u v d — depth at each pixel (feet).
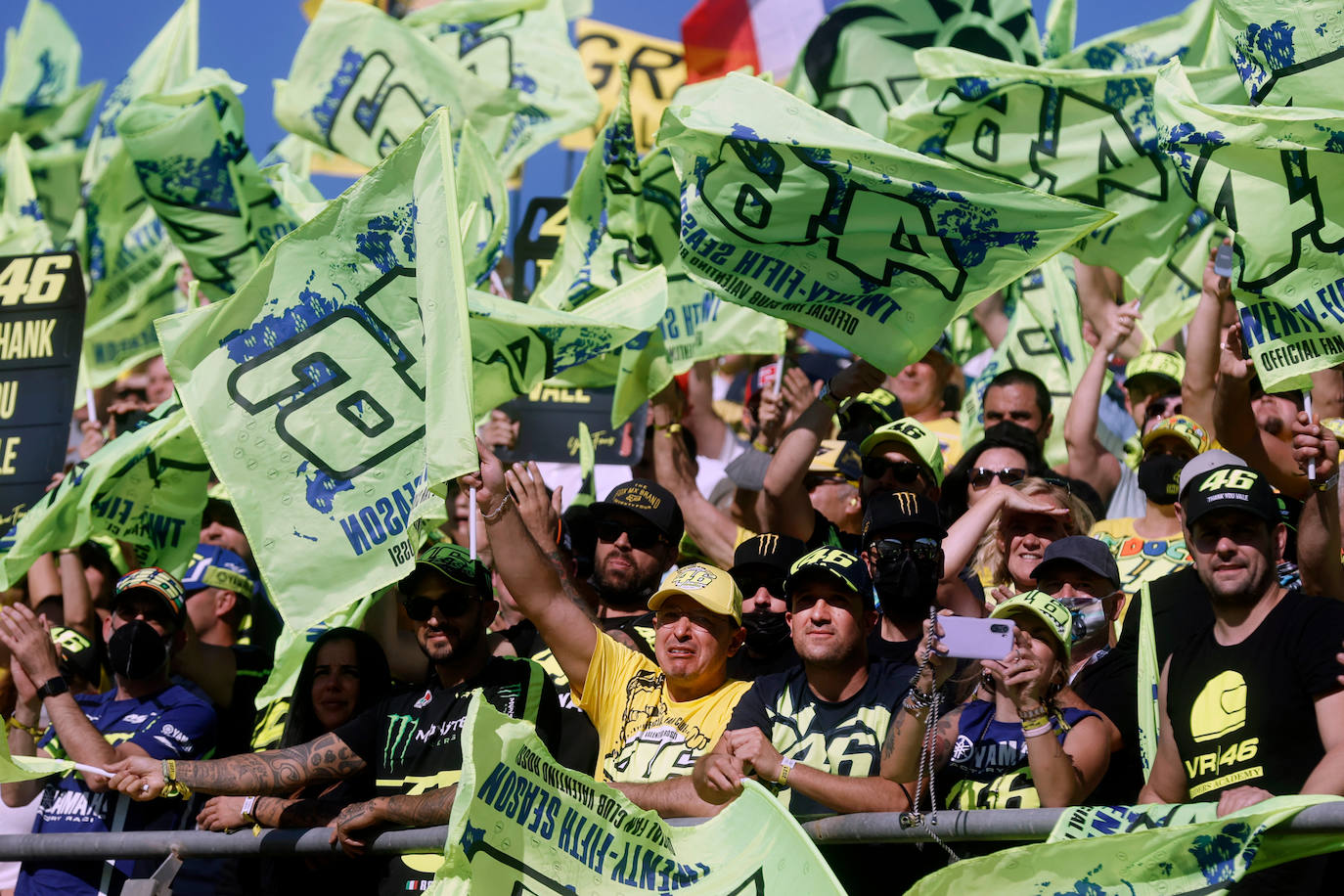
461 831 30.68
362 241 38.55
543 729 41.60
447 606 42.32
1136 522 46.91
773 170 40.68
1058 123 48.57
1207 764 32.99
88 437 61.41
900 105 52.60
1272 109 35.81
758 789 32.89
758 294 41.34
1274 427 43.80
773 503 45.88
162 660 46.57
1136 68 54.54
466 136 48.91
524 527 40.86
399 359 38.27
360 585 37.27
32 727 46.98
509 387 45.19
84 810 44.91
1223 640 33.81
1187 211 47.65
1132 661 38.88
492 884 31.24
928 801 34.65
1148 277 48.03
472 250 47.93
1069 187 48.39
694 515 52.49
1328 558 36.32
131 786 41.98
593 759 41.65
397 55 64.13
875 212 40.45
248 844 39.96
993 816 31.71
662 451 53.67
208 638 53.67
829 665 36.91
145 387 72.02
